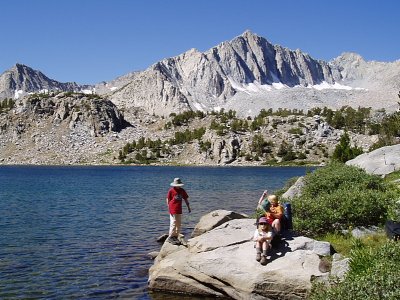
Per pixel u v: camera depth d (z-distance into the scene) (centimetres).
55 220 4300
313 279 1588
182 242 2239
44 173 18062
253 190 8488
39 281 2108
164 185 10519
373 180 3008
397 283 1073
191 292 1895
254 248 1845
